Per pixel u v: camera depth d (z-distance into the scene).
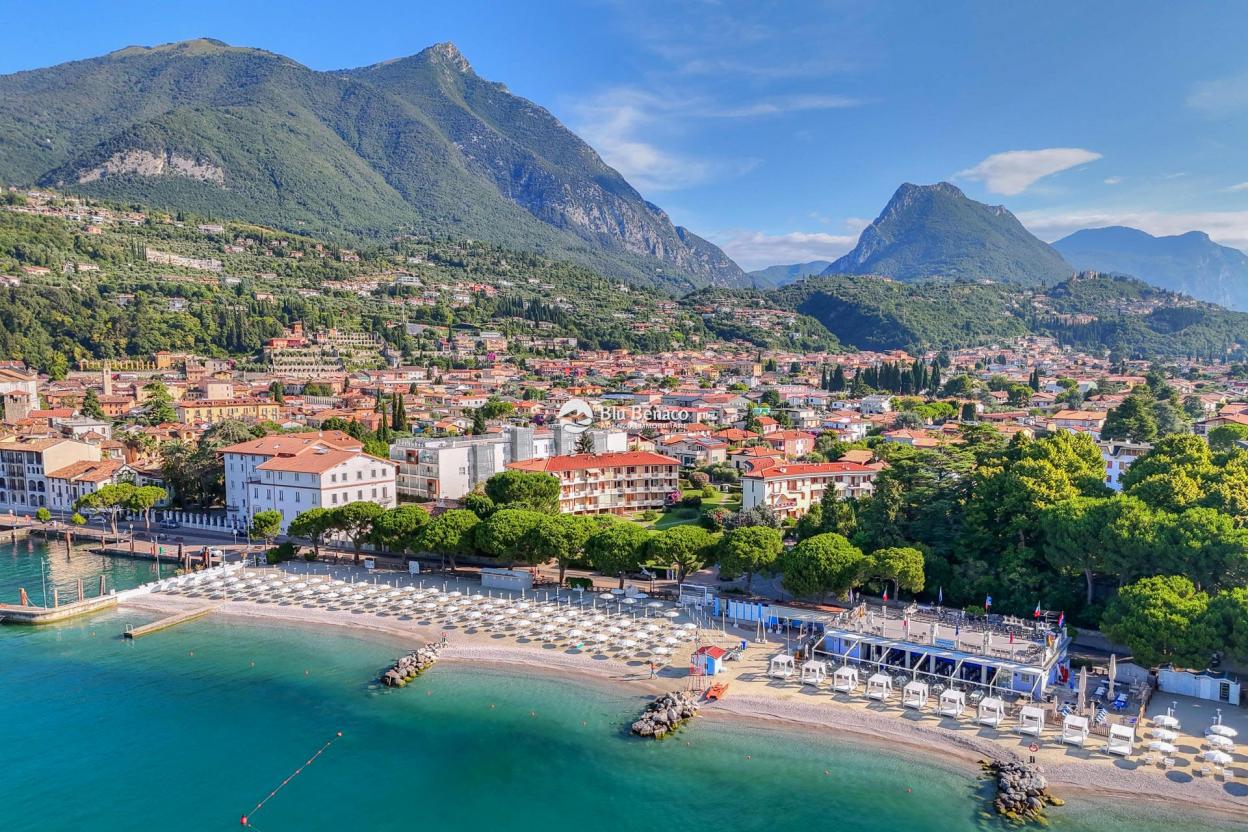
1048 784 71.19
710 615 113.69
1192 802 68.06
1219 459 118.94
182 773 76.62
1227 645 81.62
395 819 69.50
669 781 74.56
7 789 74.06
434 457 176.12
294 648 106.38
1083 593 106.38
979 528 116.44
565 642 105.00
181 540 162.62
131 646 107.69
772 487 163.62
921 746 78.81
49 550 159.62
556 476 164.12
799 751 78.88
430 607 117.75
